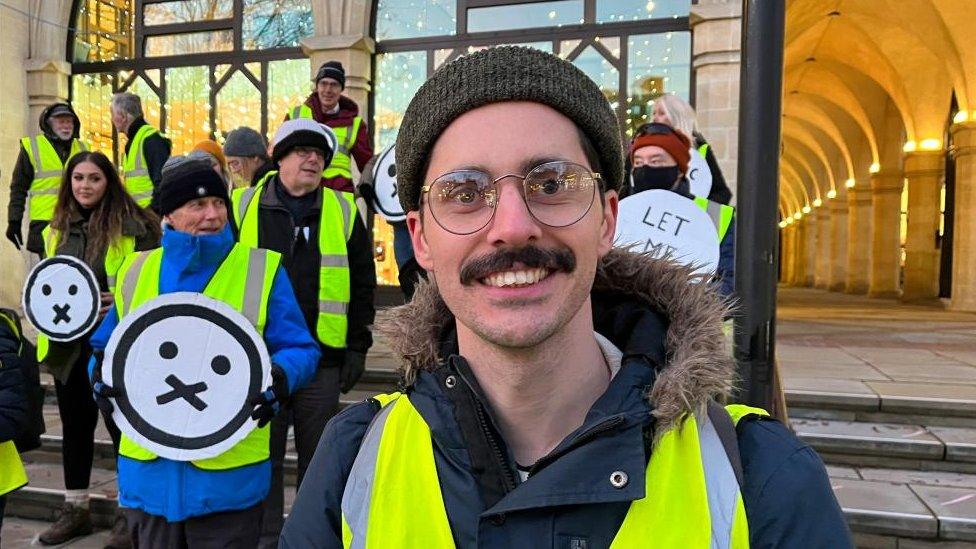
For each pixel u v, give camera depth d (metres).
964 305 12.23
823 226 28.09
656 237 2.72
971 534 2.90
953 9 11.86
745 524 0.75
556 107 0.82
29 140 5.08
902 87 15.22
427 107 0.84
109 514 3.52
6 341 2.13
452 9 7.90
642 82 7.46
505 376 0.85
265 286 2.22
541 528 0.78
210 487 2.04
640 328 0.92
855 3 13.91
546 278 0.80
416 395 0.92
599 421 0.79
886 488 3.35
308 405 2.85
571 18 7.65
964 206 12.32
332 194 3.00
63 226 3.16
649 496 0.77
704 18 6.73
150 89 8.92
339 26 7.82
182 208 2.16
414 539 0.82
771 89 1.97
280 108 8.48
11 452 2.26
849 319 10.05
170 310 2.09
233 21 8.62
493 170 0.80
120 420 2.05
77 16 9.13
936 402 3.97
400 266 4.04
